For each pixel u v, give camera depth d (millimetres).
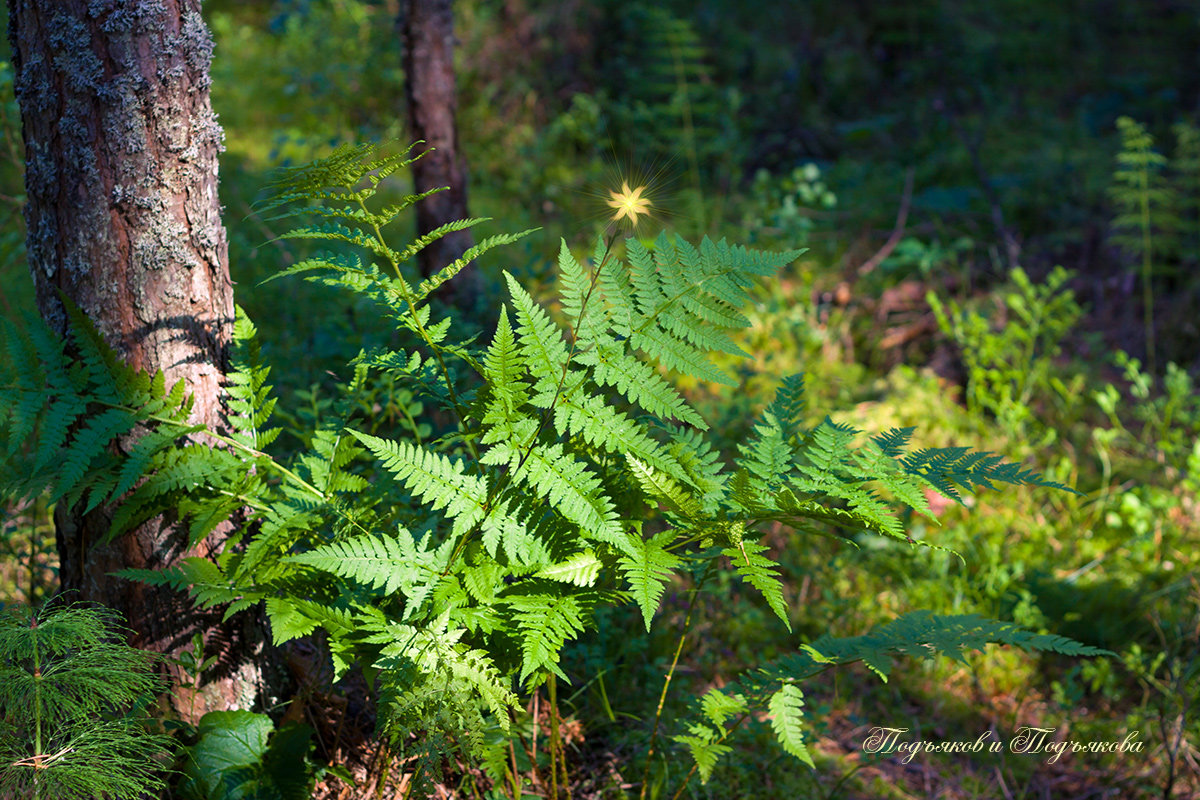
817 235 7195
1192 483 4605
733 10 9641
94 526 2389
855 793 3123
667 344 2148
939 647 2301
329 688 2742
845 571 4125
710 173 8031
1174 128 6887
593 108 7762
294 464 2436
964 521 4504
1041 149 8016
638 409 3014
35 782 1947
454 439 2361
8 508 3221
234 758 2342
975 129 8508
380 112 7707
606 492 2324
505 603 2201
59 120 2168
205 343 2381
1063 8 10062
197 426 2287
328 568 2035
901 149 8375
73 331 2207
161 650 2447
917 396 5426
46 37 2137
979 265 6824
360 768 2648
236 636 2521
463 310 4273
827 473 2230
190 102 2256
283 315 4562
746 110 8875
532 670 2016
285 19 9070
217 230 2383
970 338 5430
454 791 2621
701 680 3402
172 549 2406
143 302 2270
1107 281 6641
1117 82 9141
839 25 9875
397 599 2287
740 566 2055
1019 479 2182
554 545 2135
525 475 2020
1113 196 6656
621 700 3168
